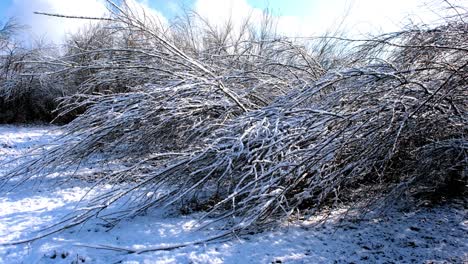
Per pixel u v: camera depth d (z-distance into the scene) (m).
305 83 6.51
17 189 7.20
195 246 4.48
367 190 5.65
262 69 8.43
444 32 5.46
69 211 5.79
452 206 5.47
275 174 5.23
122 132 6.89
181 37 11.28
